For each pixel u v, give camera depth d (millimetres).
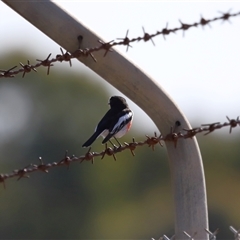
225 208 42906
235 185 43312
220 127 12562
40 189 54656
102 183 53188
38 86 58844
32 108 58281
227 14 12680
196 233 12883
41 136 57781
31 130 58219
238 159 43500
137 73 12758
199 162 12953
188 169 12906
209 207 42938
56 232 54688
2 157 57969
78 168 54688
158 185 51469
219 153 43406
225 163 43406
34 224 54281
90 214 54312
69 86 58312
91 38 12672
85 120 57875
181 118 12953
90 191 54125
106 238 53562
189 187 12930
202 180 12977
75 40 12672
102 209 53531
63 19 12578
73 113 58125
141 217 51562
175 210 13047
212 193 43344
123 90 12898
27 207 54469
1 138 58062
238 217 42875
